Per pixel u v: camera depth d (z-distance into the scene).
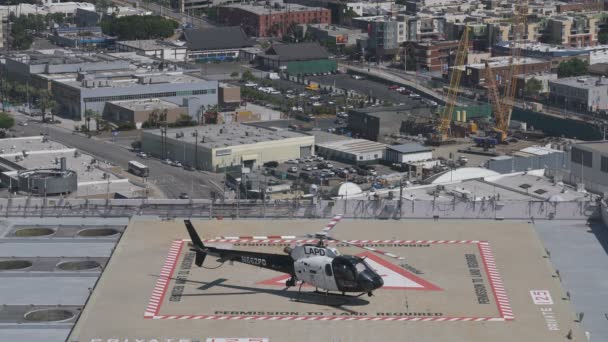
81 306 115.31
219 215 144.25
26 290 119.56
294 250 118.12
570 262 129.50
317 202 144.62
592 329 110.81
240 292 117.25
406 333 106.50
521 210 144.75
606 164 174.75
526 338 105.62
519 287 118.75
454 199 153.00
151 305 113.19
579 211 144.75
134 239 133.38
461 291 117.62
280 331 106.88
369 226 139.25
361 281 113.69
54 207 145.75
